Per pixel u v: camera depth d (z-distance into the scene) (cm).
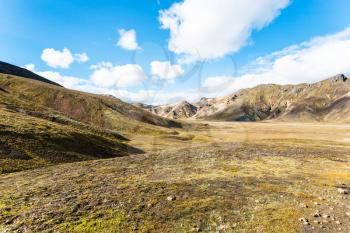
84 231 1756
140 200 2348
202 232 1727
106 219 1947
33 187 2800
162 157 4788
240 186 2816
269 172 3516
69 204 2261
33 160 4066
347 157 5034
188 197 2436
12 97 9800
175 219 1944
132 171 3603
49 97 13162
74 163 4247
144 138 8825
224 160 4419
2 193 2602
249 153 5234
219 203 2267
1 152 3950
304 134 13575
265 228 1767
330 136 11906
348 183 2962
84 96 14138
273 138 10344
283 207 2167
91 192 2609
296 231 1716
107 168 3819
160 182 2966
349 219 1909
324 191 2642
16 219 1959
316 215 1975
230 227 1795
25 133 4784
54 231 1761
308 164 4162
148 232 1739
